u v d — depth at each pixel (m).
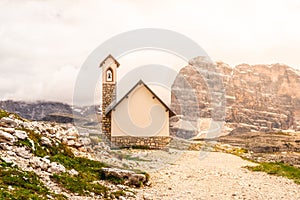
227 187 23.97
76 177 20.59
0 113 27.94
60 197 16.28
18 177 16.77
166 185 24.16
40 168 19.77
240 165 33.78
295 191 23.27
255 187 24.14
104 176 22.84
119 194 19.62
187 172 29.05
